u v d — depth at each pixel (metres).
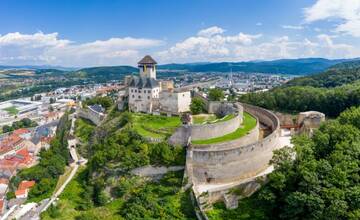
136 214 103.38
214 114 172.50
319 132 104.25
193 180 110.75
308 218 78.44
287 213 82.12
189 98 180.62
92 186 134.50
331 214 73.88
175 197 106.50
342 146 90.56
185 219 95.31
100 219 108.25
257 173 115.69
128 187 119.94
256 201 94.06
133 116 173.00
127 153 128.88
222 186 103.88
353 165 82.88
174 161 119.56
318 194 78.75
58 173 163.38
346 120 114.06
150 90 180.88
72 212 123.19
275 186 87.62
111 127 175.50
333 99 191.62
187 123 141.62
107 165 132.75
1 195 163.25
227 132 135.38
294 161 92.50
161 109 178.62
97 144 171.62
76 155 184.88
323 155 95.31
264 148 118.81
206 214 91.50
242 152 112.81
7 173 190.12
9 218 128.25
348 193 76.19
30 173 166.50
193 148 118.50
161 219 97.38
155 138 132.88
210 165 111.75
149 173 121.69
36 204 135.88
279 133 141.25
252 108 184.88
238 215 89.75
